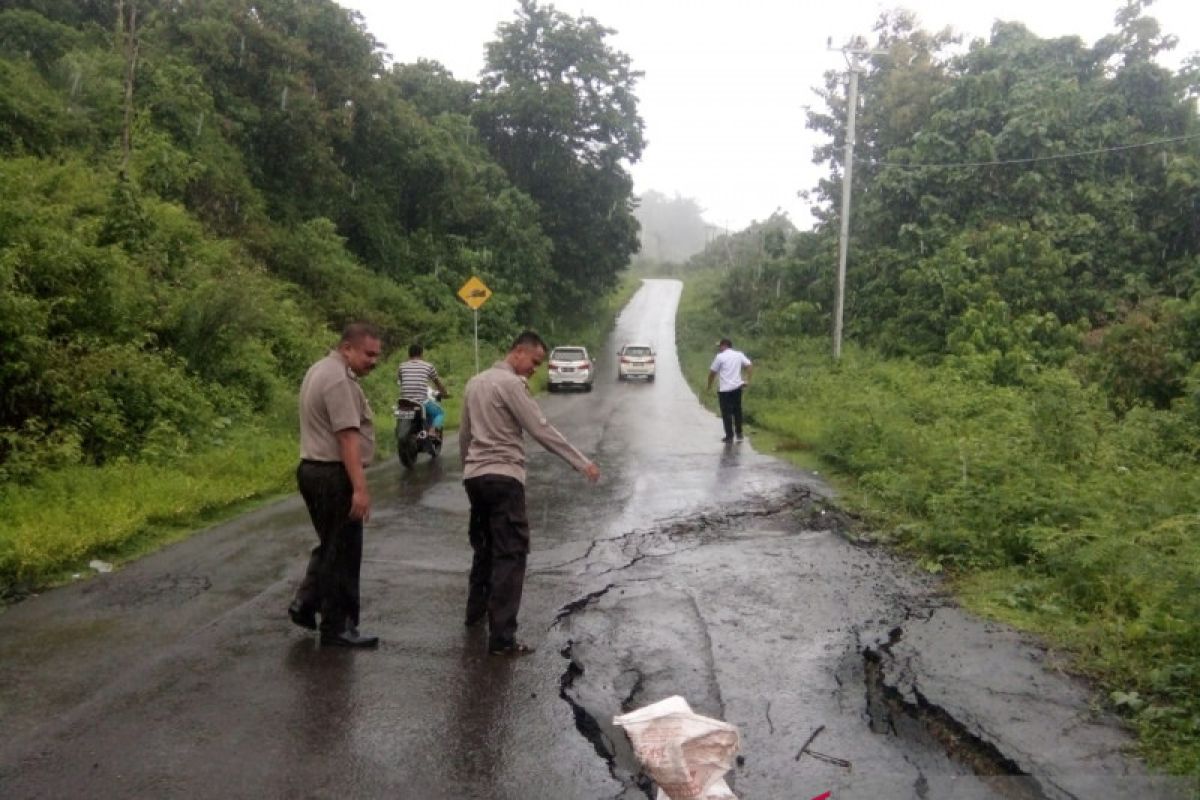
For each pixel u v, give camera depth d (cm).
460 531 797
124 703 418
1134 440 1115
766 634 528
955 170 2781
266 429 1238
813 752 381
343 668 467
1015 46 2973
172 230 1558
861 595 602
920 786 350
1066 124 2695
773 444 1414
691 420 1858
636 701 437
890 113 3434
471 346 2927
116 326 1101
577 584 629
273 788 343
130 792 338
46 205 1195
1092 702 417
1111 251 2609
